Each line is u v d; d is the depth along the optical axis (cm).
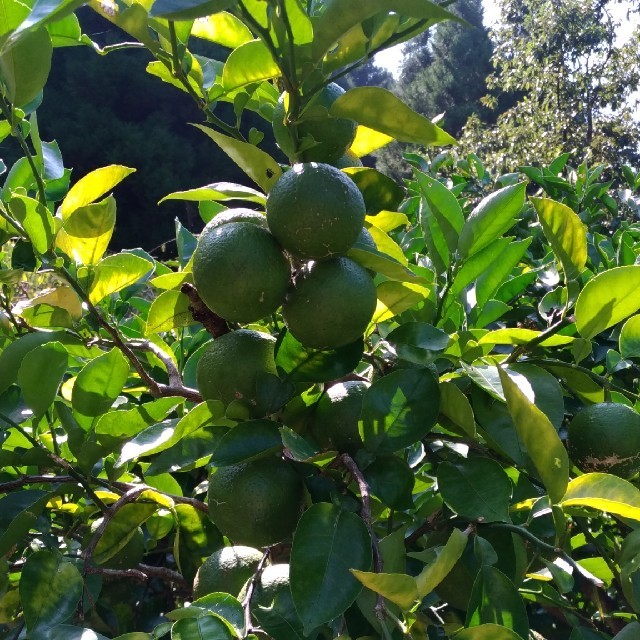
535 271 87
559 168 154
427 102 1165
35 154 72
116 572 53
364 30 48
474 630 41
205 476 83
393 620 42
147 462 76
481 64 1123
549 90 633
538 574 58
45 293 66
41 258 60
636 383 98
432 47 1164
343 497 48
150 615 71
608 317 59
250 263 47
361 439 53
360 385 56
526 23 649
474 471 53
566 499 48
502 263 75
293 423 56
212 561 55
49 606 48
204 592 53
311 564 43
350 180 48
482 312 77
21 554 69
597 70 625
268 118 64
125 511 63
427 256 93
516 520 58
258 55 57
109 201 59
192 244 82
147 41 58
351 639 49
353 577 43
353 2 43
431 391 53
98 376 59
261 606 46
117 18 56
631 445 57
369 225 57
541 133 603
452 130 1114
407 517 64
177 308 63
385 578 39
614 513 49
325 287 48
